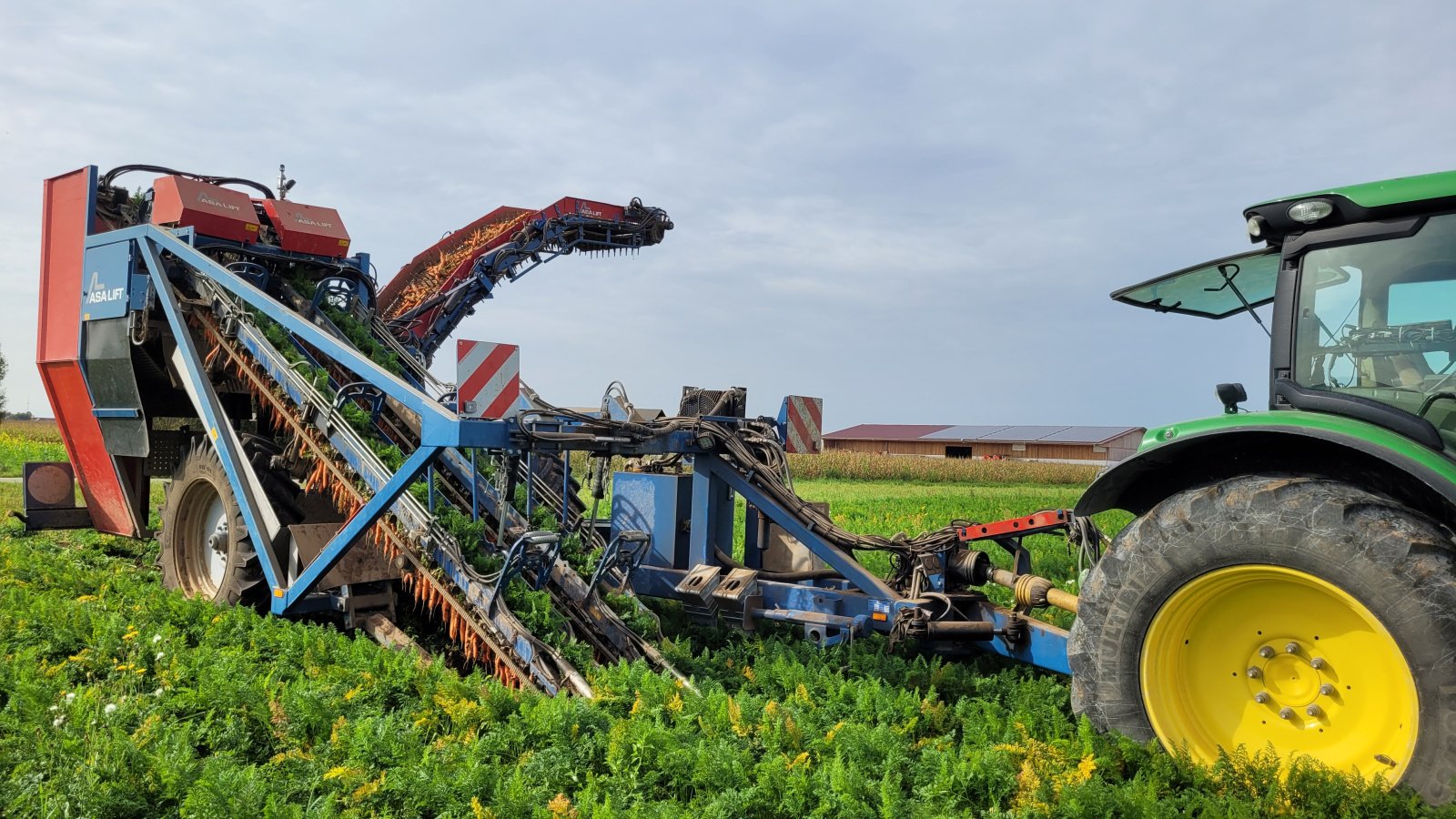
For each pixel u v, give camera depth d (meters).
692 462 6.96
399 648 5.60
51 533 10.00
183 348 6.91
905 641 5.34
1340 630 3.53
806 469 39.00
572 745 4.01
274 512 6.38
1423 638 3.24
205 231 7.07
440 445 5.07
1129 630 3.93
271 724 4.29
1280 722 3.67
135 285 7.28
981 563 5.48
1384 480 3.74
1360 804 3.22
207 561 7.30
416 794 3.54
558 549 5.34
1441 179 3.64
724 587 6.11
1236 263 4.89
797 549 7.08
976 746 3.97
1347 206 3.83
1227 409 4.35
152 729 4.13
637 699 4.50
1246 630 3.77
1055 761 3.77
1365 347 3.85
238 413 7.57
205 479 7.00
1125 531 4.05
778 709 4.28
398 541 5.70
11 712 4.46
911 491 27.34
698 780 3.64
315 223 7.77
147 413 7.54
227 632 5.79
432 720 4.35
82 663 5.23
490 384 5.20
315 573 5.87
